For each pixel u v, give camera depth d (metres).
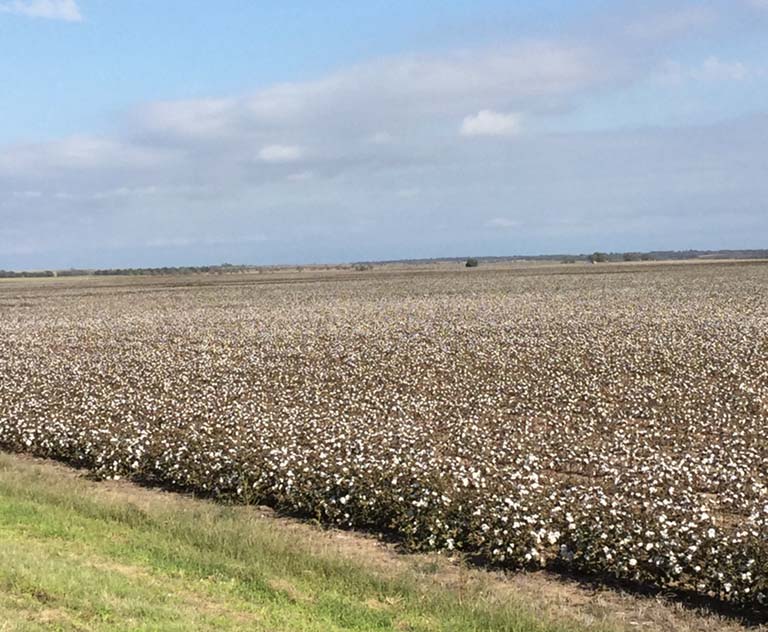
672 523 11.05
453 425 19.27
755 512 12.22
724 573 9.87
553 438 18.03
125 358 33.06
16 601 8.60
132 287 102.62
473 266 177.88
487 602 9.42
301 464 14.69
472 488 13.32
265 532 11.84
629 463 15.67
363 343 36.69
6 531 11.55
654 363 28.62
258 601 9.30
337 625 8.70
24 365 30.83
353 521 12.91
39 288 107.75
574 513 11.73
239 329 44.69
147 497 14.91
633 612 9.59
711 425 19.22
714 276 90.06
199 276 150.25
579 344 33.91
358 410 21.56
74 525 12.05
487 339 36.69
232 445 16.39
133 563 10.48
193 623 8.29
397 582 10.01
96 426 18.75
